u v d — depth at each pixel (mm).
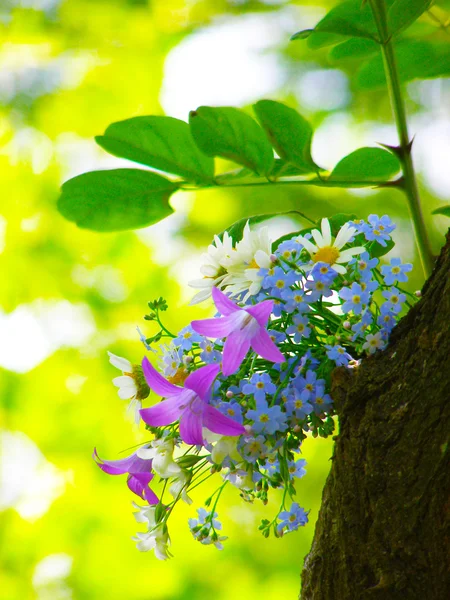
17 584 1663
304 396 798
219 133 846
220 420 788
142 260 1680
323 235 804
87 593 1653
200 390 786
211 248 816
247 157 853
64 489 1673
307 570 809
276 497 1555
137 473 814
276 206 1628
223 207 1647
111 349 1658
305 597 808
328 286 798
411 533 788
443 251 795
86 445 1655
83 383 1657
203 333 794
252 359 808
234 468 801
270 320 811
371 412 792
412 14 837
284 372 805
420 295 800
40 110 1681
